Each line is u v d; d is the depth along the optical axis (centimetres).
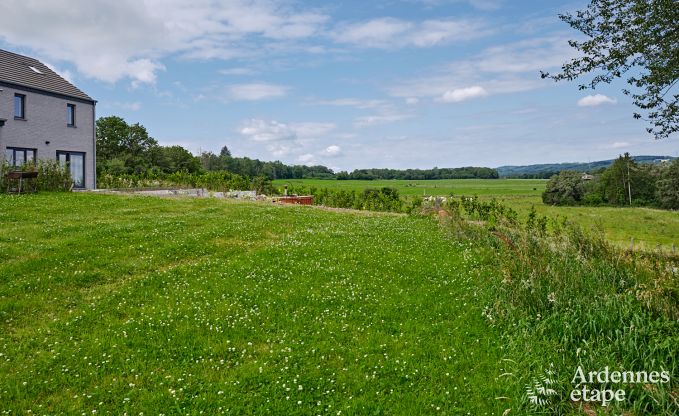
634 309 920
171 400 746
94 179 4091
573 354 852
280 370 841
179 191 3962
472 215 3091
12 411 705
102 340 937
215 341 954
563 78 1881
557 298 1014
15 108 3375
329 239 1917
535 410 720
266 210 2773
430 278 1409
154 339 954
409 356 902
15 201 2464
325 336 989
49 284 1228
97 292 1216
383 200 4034
